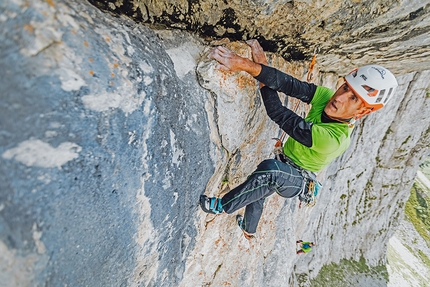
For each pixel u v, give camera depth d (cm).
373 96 203
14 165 102
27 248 109
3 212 99
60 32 116
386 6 231
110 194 147
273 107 228
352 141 1041
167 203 202
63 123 116
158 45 188
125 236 169
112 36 145
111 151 141
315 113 238
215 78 221
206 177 254
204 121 224
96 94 127
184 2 190
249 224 299
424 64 471
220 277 407
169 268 254
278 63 316
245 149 331
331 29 262
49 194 115
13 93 100
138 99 150
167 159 187
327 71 469
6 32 99
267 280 538
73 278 138
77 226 132
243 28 235
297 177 246
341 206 1212
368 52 355
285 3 205
